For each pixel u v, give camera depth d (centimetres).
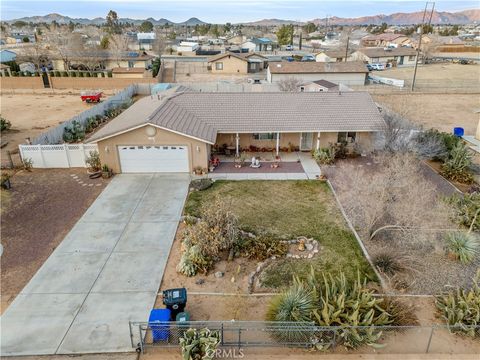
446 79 5906
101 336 1079
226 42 12456
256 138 2584
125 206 1839
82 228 1644
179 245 1523
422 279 1333
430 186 1872
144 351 1030
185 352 962
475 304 1121
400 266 1388
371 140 2534
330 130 2406
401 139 2314
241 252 1466
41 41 8319
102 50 7050
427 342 1065
